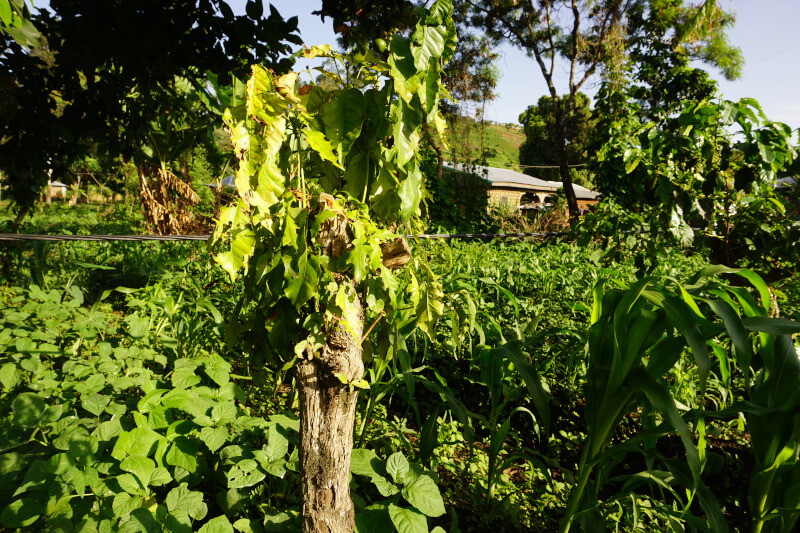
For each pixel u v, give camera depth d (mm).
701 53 15922
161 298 3555
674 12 15273
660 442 3414
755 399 1935
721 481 3111
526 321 4594
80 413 2459
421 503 1812
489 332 3096
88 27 3039
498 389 2605
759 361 2225
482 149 17766
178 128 4879
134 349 2834
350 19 2688
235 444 2189
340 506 1681
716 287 2057
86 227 10219
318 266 1396
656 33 16094
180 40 3174
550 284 6109
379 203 1634
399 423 3023
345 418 1658
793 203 3996
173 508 1747
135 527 1648
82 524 1709
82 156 4512
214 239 1298
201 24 3027
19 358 2795
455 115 17484
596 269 6723
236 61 3203
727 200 3709
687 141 3672
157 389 2328
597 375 2129
